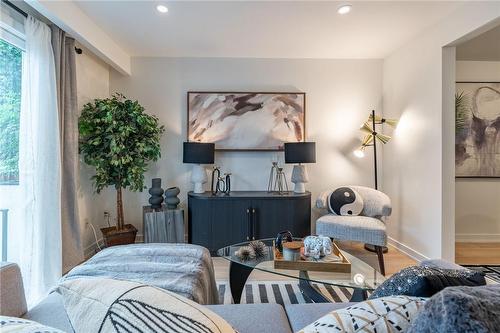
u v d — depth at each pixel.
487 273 2.79
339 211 3.20
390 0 2.41
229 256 2.07
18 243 2.19
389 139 3.48
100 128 2.99
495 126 3.71
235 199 3.29
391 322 0.68
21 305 1.17
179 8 2.55
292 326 1.07
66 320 1.09
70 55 2.68
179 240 3.32
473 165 3.73
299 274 1.79
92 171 3.39
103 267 1.54
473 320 0.46
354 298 1.87
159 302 0.60
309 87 3.82
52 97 2.39
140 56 3.73
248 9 2.55
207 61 3.78
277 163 3.81
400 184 3.44
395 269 2.90
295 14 2.65
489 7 2.23
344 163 3.86
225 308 1.19
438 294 0.53
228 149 3.74
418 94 3.09
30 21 2.25
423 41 3.00
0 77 2.12
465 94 3.71
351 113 3.85
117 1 2.43
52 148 2.38
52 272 2.36
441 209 2.75
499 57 3.62
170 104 3.78
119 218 3.26
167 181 3.79
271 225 3.31
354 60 3.82
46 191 2.35
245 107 3.75
